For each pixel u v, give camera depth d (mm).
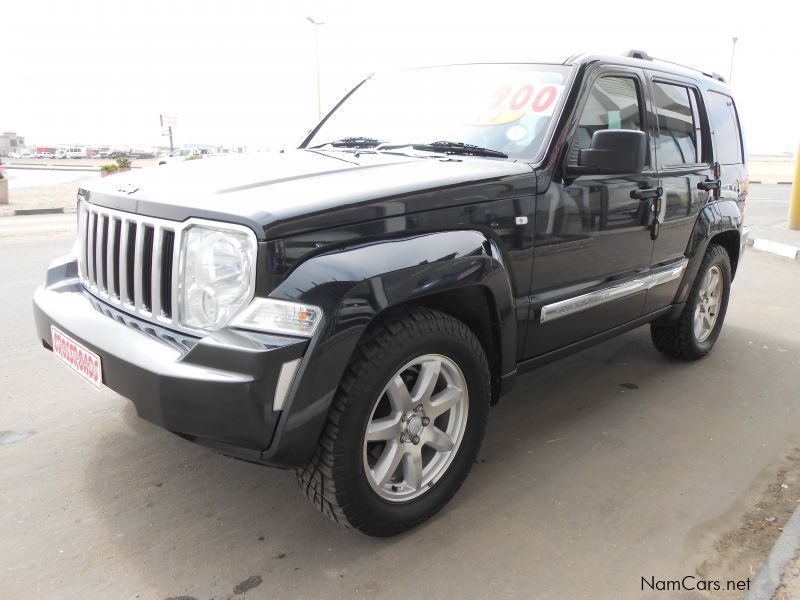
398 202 2256
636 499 2771
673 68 4039
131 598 2111
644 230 3490
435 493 2527
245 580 2209
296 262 2020
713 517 2652
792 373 4344
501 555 2373
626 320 3600
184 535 2441
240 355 1948
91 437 3164
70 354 2465
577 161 2941
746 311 5969
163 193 2291
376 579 2229
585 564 2334
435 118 3303
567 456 3137
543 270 2875
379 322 2252
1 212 14031
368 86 3875
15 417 3354
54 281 2910
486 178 2564
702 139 4188
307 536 2459
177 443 3127
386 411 2396
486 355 2738
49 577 2193
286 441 2027
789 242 9945
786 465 3104
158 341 2164
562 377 4199
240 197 2139
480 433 2664
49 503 2613
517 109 3082
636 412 3670
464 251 2396
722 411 3711
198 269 2107
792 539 2439
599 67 3205
